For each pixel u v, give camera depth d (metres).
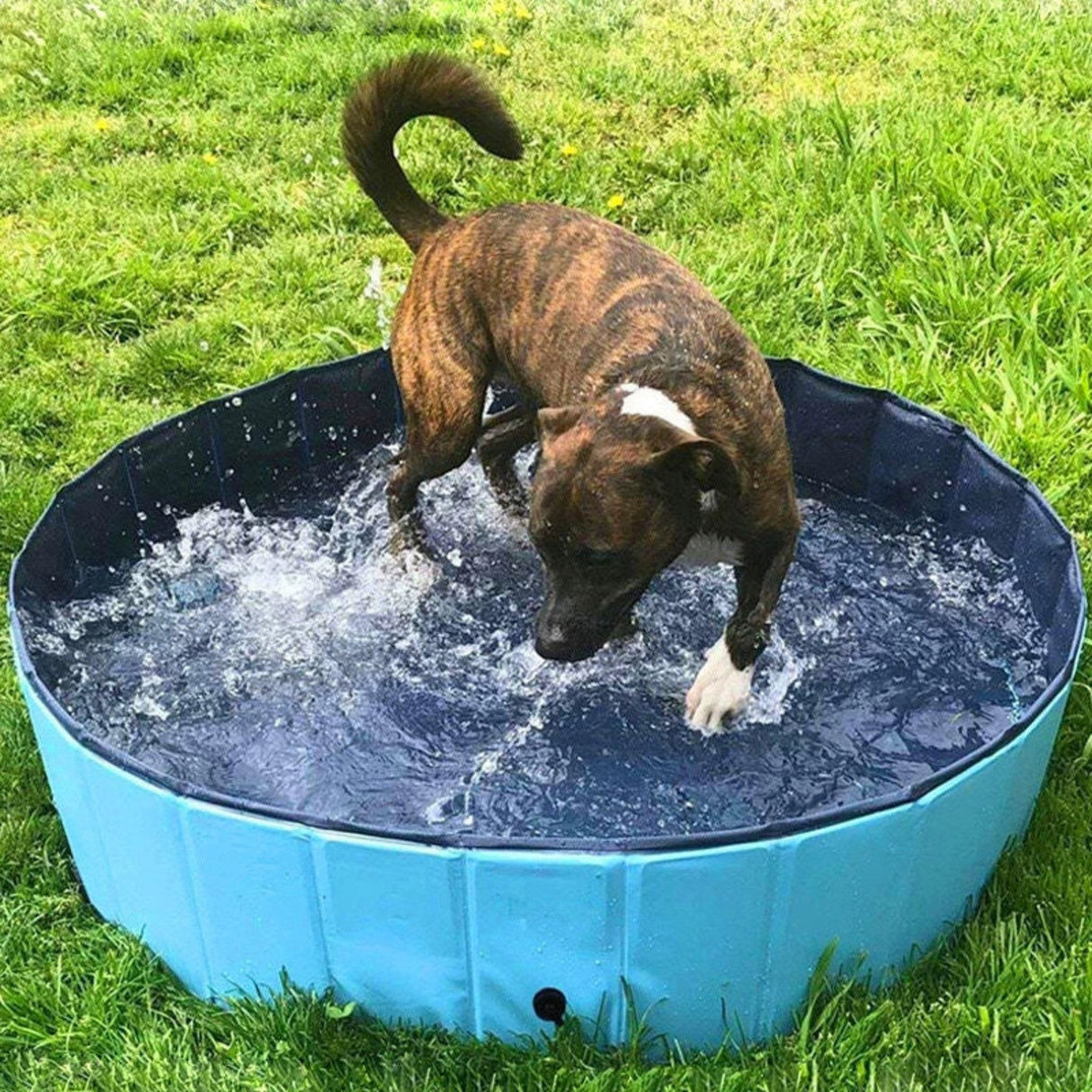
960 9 5.63
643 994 2.03
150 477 3.03
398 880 1.97
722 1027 2.08
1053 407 3.24
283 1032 2.08
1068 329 3.46
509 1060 2.05
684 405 2.32
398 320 2.86
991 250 3.71
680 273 2.54
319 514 3.15
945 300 3.55
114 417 3.48
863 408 3.08
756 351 2.47
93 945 2.25
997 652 2.72
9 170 4.75
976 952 2.15
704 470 2.21
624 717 2.60
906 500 3.08
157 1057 2.07
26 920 2.29
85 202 4.49
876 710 2.61
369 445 3.34
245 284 4.01
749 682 2.56
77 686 2.69
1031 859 2.29
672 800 2.44
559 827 2.39
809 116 4.57
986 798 2.12
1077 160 4.13
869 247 3.81
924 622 2.80
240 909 2.08
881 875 2.05
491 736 2.57
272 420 3.18
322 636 2.81
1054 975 2.10
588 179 4.38
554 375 2.60
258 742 2.57
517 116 4.80
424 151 4.54
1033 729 2.16
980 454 2.90
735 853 1.93
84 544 2.91
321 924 2.05
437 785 2.47
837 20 5.62
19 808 2.47
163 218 4.37
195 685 2.69
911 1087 1.96
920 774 2.48
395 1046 2.08
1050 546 2.71
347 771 2.51
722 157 4.46
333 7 6.04
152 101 5.27
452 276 2.75
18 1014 2.14
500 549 3.04
